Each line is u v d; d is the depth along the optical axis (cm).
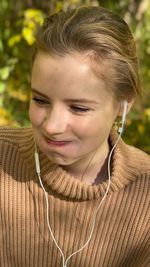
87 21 90
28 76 261
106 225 107
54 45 87
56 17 92
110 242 108
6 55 269
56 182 103
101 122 92
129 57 94
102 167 106
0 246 112
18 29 264
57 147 92
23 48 261
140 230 108
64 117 89
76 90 87
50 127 88
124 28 94
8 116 229
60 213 107
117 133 107
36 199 108
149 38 284
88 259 109
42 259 112
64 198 105
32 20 232
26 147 108
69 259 110
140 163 108
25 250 112
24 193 108
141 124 237
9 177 109
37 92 89
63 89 87
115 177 104
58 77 86
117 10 294
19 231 111
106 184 103
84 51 87
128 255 110
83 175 105
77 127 90
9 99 254
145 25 289
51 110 89
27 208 109
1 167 109
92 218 106
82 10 92
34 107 91
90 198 104
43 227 109
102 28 89
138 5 297
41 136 93
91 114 90
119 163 105
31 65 94
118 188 104
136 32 286
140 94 102
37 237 110
